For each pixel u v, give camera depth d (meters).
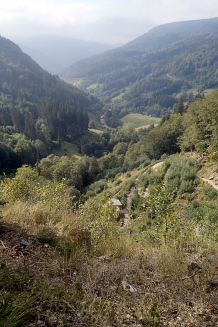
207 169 17.14
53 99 103.94
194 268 2.37
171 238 3.59
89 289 1.76
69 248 2.51
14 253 2.14
